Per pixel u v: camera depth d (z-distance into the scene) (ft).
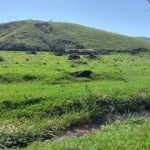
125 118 138.72
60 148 80.12
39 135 112.57
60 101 144.15
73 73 225.35
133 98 157.69
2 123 119.24
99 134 90.43
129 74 258.16
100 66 288.10
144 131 86.48
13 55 350.43
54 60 312.50
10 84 194.90
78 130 123.44
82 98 148.05
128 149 72.08
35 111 134.31
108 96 153.79
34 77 212.43
